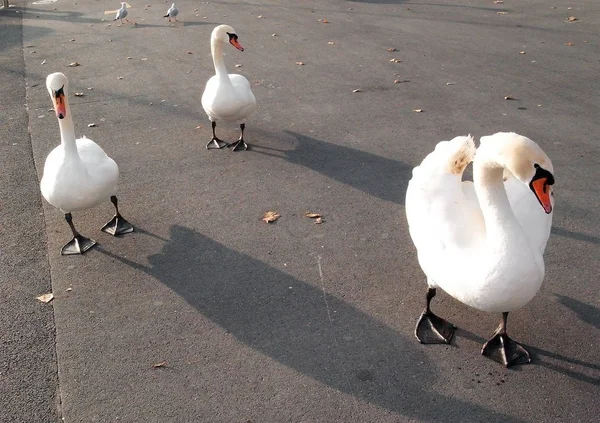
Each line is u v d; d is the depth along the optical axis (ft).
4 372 7.23
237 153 12.92
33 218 10.62
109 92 17.01
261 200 10.98
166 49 21.34
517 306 6.61
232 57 19.98
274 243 9.67
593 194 10.71
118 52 21.17
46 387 7.00
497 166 6.15
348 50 20.29
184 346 7.57
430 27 23.00
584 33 21.36
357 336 7.63
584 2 26.27
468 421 6.37
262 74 18.08
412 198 7.54
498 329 7.36
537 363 7.06
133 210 10.78
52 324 8.00
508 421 6.35
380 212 10.46
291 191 11.27
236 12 26.96
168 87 17.29
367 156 12.57
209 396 6.81
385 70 18.06
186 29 24.12
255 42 21.72
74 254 9.52
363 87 16.66
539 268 6.41
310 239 9.74
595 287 8.28
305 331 7.75
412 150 12.78
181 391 6.89
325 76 17.69
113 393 6.89
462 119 14.32
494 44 20.43
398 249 9.39
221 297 8.44
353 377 7.00
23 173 12.27
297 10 26.86
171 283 8.77
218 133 13.98
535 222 6.92
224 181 11.74
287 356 7.35
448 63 18.54
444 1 27.61
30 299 8.51
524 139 5.93
